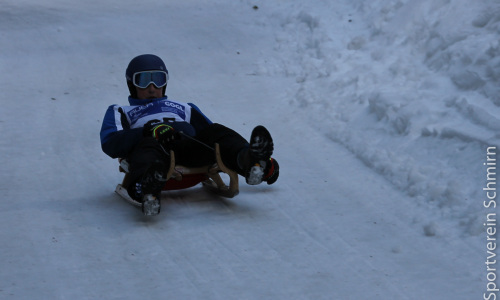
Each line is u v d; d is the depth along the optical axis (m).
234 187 7.86
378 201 8.23
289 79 13.85
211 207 8.02
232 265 6.55
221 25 17.73
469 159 8.64
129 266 6.50
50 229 7.35
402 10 14.07
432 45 12.05
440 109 9.98
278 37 16.20
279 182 8.93
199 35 17.03
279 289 6.09
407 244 7.05
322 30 15.55
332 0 17.38
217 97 12.88
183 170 7.85
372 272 6.43
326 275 6.37
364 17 15.70
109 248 6.89
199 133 7.87
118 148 7.85
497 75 9.97
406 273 6.41
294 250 6.92
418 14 13.49
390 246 7.01
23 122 11.42
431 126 9.54
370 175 9.07
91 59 15.41
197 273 6.38
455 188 7.99
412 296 5.97
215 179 8.20
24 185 8.75
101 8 19.95
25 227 7.41
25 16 19.03
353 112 11.14
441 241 7.08
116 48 16.20
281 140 10.61
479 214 7.36
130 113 8.25
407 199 8.23
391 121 10.21
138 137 7.77
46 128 11.14
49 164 9.55
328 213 7.90
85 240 7.07
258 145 7.12
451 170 8.61
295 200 8.31
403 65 12.05
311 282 6.23
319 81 12.94
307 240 7.17
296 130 11.02
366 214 7.86
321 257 6.77
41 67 14.86
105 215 7.75
